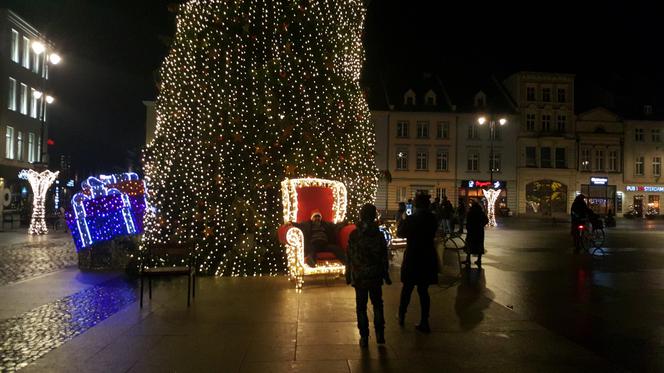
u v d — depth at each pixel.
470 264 13.91
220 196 12.20
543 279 11.57
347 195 13.12
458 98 58.78
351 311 8.08
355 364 5.61
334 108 12.97
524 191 57.75
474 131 57.31
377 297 6.38
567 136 58.25
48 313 7.98
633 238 25.36
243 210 11.94
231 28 12.58
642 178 59.94
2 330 7.02
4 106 37.66
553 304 8.84
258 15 12.66
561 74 58.66
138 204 13.89
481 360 5.77
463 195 56.94
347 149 12.96
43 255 15.81
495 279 11.55
